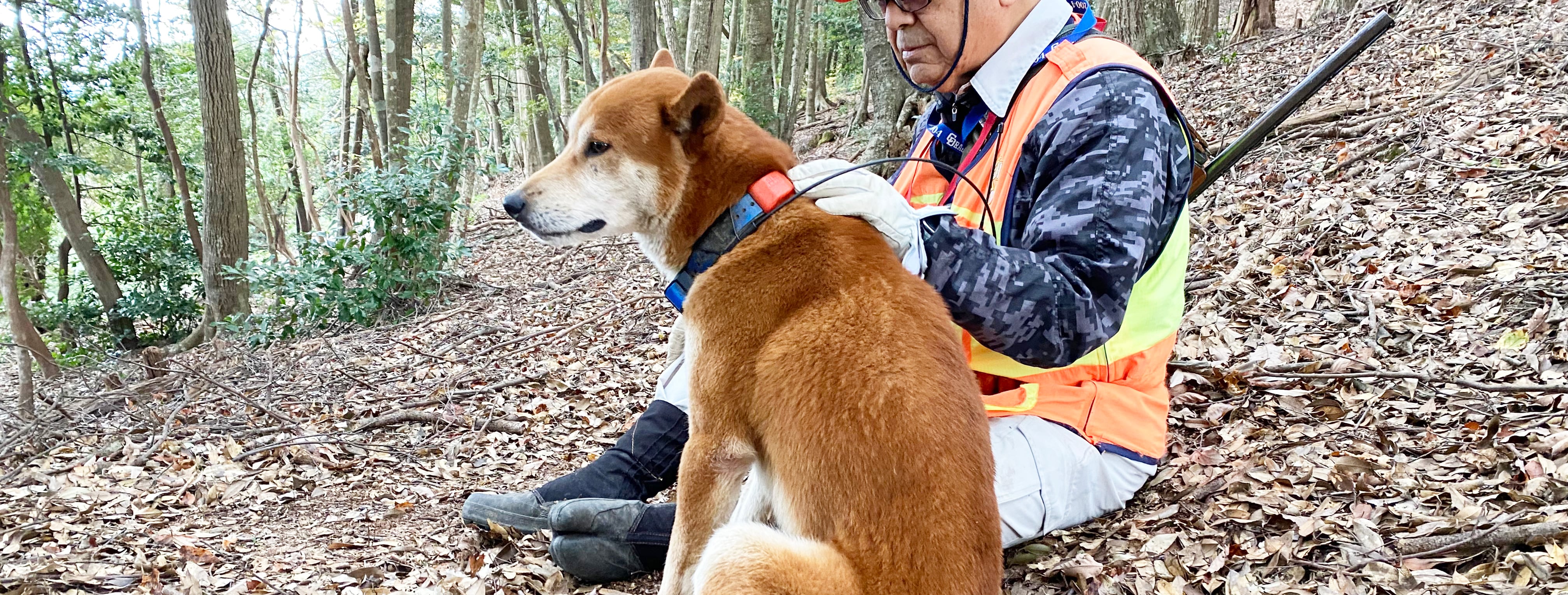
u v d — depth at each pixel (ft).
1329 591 6.64
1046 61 7.39
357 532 10.55
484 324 26.08
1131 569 7.37
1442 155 17.26
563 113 79.92
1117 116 6.75
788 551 5.56
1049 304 6.32
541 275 34.83
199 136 66.28
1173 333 8.06
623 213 7.16
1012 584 7.61
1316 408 9.85
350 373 20.65
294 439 14.38
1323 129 21.15
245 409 17.43
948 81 7.90
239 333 31.37
